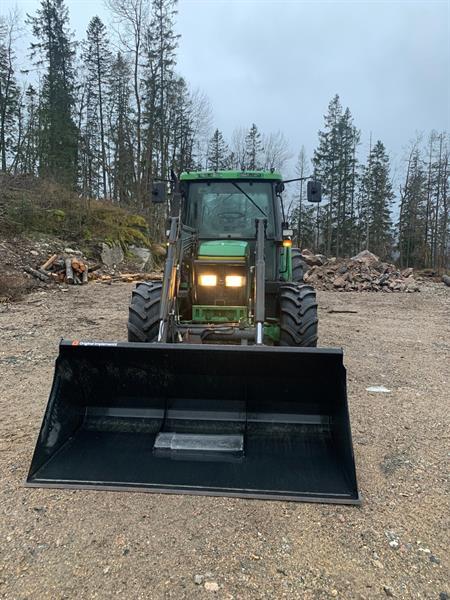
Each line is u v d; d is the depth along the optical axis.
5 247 12.86
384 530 2.55
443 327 9.26
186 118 31.11
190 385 3.32
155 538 2.45
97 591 2.08
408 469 3.26
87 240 15.66
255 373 3.21
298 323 4.63
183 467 3.00
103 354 3.24
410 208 47.22
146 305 4.74
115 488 2.84
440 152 45.59
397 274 17.17
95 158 29.36
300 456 3.07
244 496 2.79
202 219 5.43
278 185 5.52
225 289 4.53
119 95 31.81
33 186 17.38
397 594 2.10
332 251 50.97
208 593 2.08
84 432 3.32
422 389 5.13
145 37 27.09
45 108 29.55
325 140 49.00
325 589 2.12
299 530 2.54
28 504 2.72
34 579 2.15
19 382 5.02
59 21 35.34
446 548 2.42
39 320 8.34
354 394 4.89
